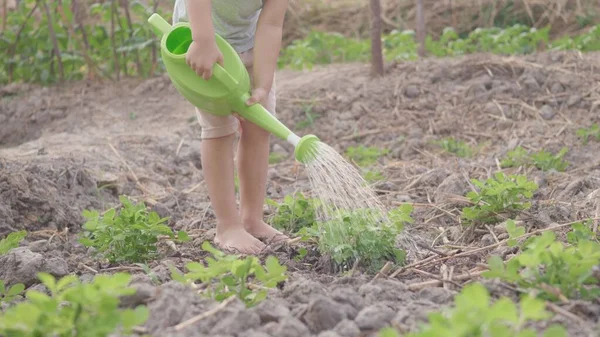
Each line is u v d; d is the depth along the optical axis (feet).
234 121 12.59
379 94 23.61
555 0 34.94
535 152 19.06
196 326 8.32
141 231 12.10
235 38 12.54
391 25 37.14
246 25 12.51
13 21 28.17
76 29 28.12
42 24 27.96
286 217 13.80
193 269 9.05
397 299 9.49
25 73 27.94
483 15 35.42
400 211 11.73
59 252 13.06
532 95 22.89
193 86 11.55
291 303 9.30
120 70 28.73
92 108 25.05
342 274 10.89
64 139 21.27
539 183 15.89
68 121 24.29
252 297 9.18
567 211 13.34
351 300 9.01
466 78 24.16
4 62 28.02
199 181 18.86
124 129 23.06
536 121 21.58
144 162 19.52
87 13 29.86
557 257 8.88
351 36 36.78
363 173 17.88
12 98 26.58
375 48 24.70
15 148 20.42
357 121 22.61
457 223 13.85
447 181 15.56
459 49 29.86
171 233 12.32
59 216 15.17
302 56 27.55
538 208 13.51
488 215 13.10
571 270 8.82
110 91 26.43
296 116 23.17
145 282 10.30
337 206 11.49
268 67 11.98
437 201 15.06
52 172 16.80
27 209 15.05
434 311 8.60
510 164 17.56
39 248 13.60
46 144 20.71
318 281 10.64
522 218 13.01
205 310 8.68
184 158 20.36
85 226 12.15
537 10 35.24
